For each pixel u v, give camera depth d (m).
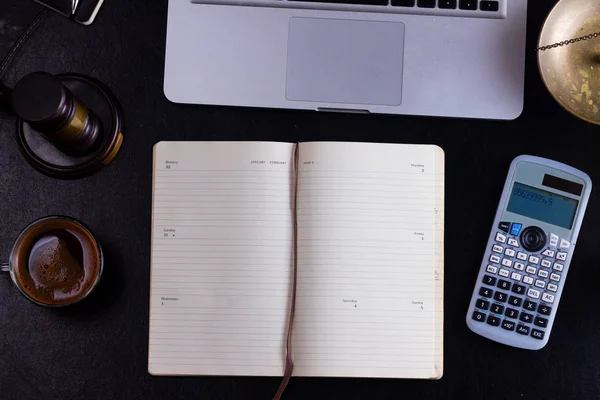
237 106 0.65
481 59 0.64
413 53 0.64
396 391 0.63
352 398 0.63
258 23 0.64
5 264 0.60
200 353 0.62
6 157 0.65
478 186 0.65
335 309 0.62
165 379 0.63
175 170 0.64
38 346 0.63
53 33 0.66
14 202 0.64
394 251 0.63
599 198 0.65
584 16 0.63
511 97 0.64
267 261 0.63
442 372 0.62
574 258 0.65
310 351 0.62
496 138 0.66
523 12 0.65
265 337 0.62
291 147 0.64
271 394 0.63
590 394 0.63
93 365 0.63
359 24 0.64
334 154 0.63
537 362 0.63
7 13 0.66
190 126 0.66
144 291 0.64
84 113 0.60
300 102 0.64
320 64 0.64
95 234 0.64
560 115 0.66
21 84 0.54
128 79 0.66
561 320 0.64
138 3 0.67
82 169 0.63
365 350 0.62
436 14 0.64
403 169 0.64
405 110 0.64
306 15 0.64
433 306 0.63
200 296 0.63
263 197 0.63
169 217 0.63
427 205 0.64
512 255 0.63
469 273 0.64
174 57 0.64
